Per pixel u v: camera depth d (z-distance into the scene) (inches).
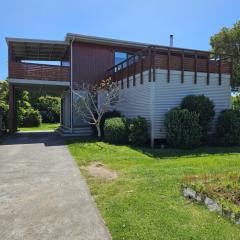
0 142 592.7
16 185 274.8
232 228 167.2
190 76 563.2
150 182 263.4
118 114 657.0
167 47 542.0
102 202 220.8
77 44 756.6
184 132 478.6
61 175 310.5
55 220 191.9
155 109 532.4
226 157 395.5
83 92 746.2
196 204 205.3
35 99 1362.0
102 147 494.0
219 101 589.6
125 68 657.6
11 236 170.7
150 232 165.9
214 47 1005.8
